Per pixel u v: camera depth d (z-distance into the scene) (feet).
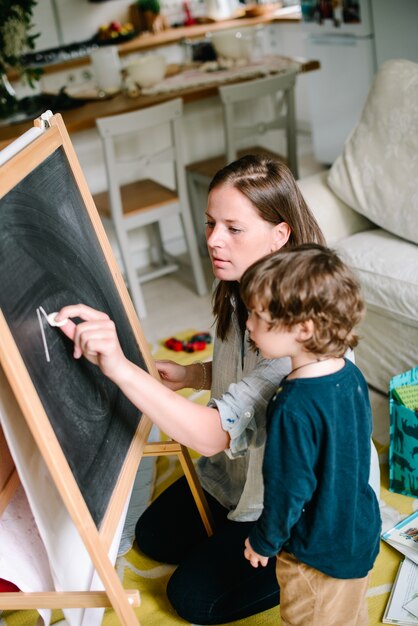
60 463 3.22
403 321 7.04
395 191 7.63
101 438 3.83
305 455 3.51
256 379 4.11
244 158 4.31
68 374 3.63
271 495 3.62
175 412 3.84
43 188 3.77
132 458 4.15
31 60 14.51
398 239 7.71
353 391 3.67
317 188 8.43
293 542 3.91
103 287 4.27
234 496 5.48
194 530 5.62
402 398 6.01
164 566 5.71
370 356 7.62
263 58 12.17
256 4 17.03
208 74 11.45
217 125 12.55
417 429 5.79
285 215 4.22
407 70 7.91
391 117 7.83
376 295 7.22
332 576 3.89
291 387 3.58
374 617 5.03
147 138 11.81
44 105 10.44
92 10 15.48
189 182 12.00
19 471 3.33
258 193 4.11
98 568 3.44
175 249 12.82
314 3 14.38
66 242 3.92
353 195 8.06
